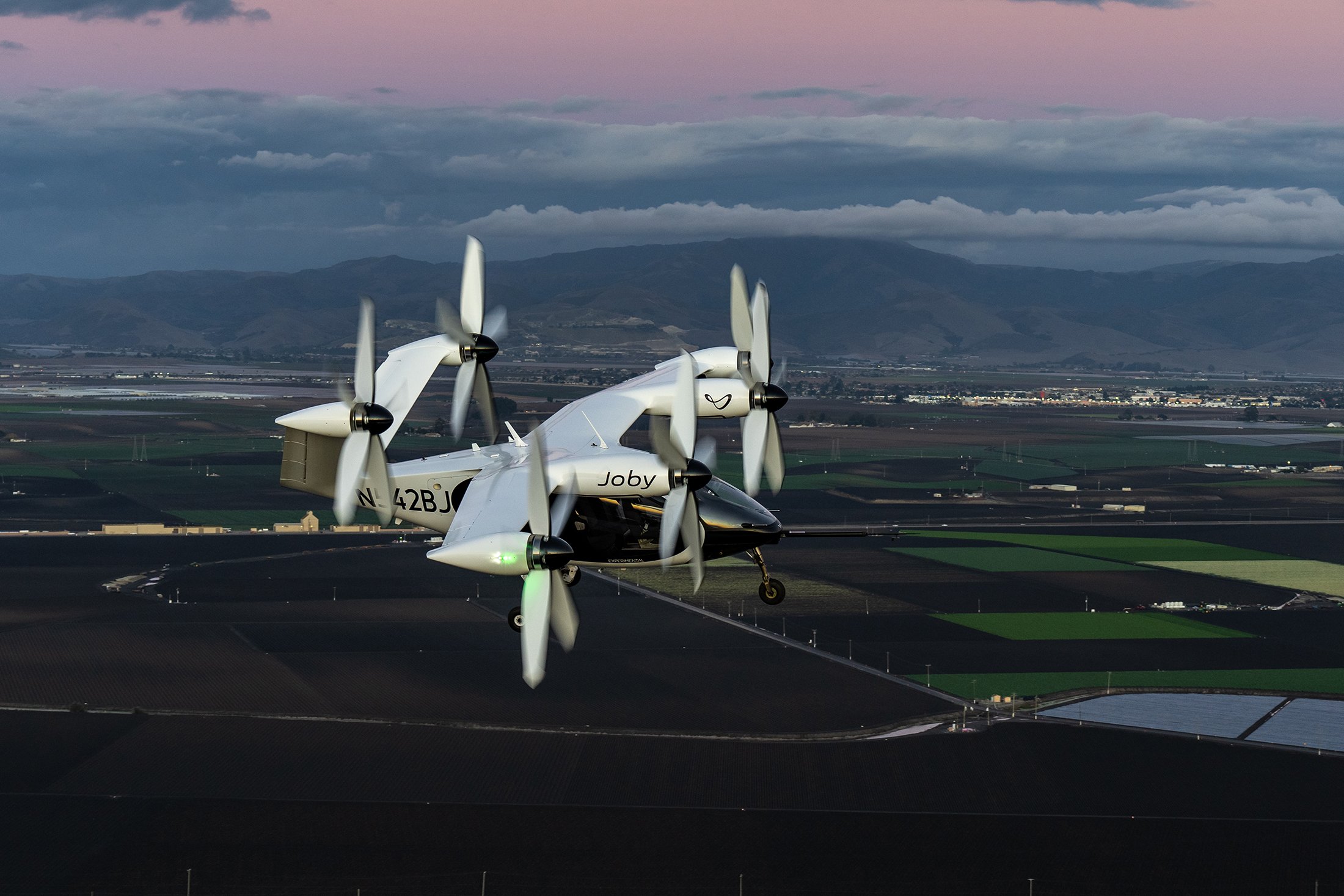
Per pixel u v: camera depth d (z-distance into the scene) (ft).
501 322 186.19
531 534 147.54
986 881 317.22
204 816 349.20
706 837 339.98
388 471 168.76
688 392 169.27
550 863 322.75
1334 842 345.10
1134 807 367.25
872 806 364.58
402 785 374.02
